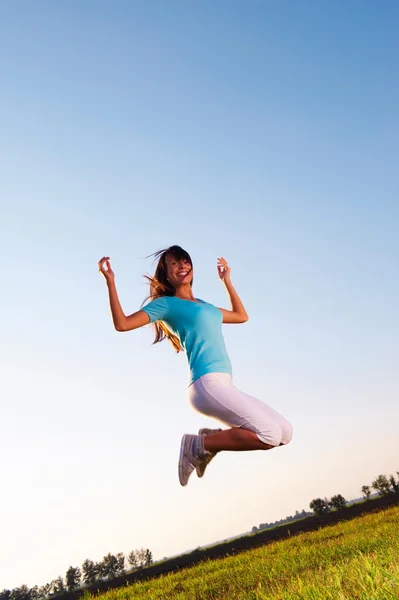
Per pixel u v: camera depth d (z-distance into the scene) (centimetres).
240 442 317
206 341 346
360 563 475
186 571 1516
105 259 353
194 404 337
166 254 389
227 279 458
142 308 356
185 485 320
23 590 7569
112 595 1308
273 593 474
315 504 7244
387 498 3956
